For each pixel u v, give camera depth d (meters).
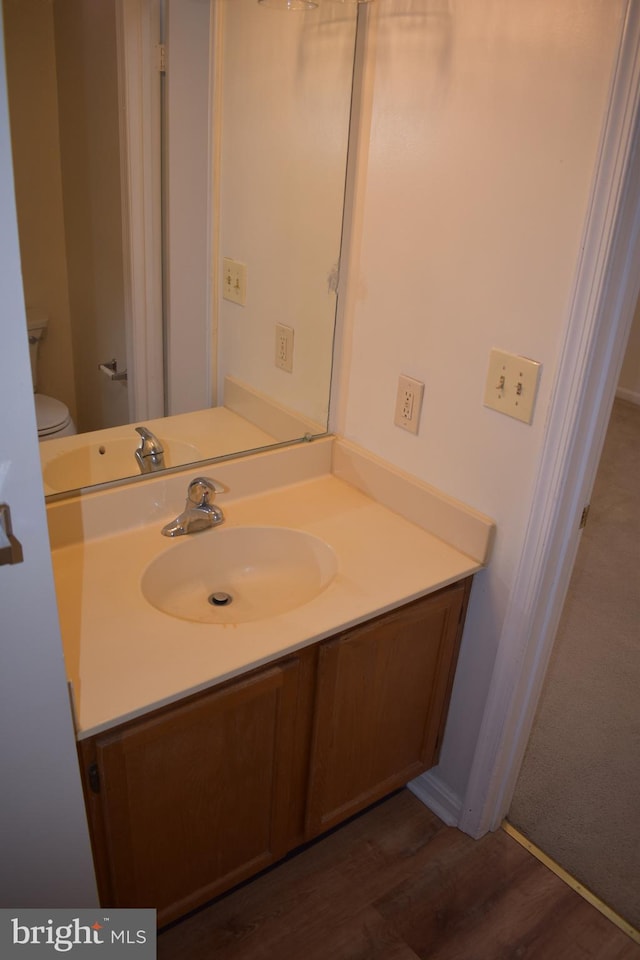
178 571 1.53
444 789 1.86
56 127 1.28
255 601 1.55
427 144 1.42
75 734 1.07
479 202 1.37
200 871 1.45
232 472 1.69
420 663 1.62
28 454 0.86
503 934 1.61
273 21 1.42
